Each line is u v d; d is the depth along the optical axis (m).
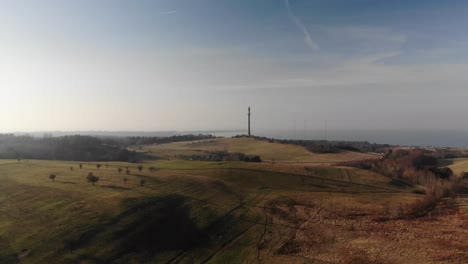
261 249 43.47
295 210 60.44
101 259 35.66
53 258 34.03
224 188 69.19
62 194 51.75
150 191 58.12
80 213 44.69
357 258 41.34
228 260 39.91
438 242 46.62
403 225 54.50
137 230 43.22
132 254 38.19
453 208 64.31
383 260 40.84
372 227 53.34
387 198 72.31
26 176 62.94
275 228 51.25
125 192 55.72
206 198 60.31
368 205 65.56
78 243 37.62
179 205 53.94
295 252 43.03
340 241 47.22
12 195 49.97
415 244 46.06
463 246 44.91
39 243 36.09
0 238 35.88
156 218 47.41
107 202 49.59
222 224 50.47
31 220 41.31
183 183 67.25
